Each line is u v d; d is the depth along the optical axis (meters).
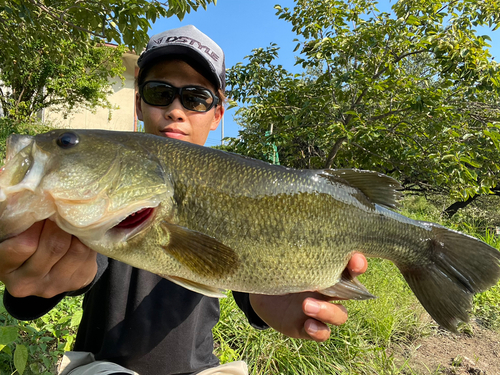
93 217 0.39
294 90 2.14
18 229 0.36
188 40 0.65
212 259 0.44
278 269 0.47
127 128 5.49
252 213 0.46
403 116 2.02
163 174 0.44
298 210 0.48
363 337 1.04
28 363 0.64
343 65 2.00
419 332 1.16
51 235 0.37
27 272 0.37
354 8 2.02
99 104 4.34
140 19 1.06
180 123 0.65
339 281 0.50
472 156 1.78
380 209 0.55
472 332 1.24
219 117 0.76
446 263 0.57
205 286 0.45
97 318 0.55
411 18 1.81
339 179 0.52
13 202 0.37
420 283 0.57
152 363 0.52
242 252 0.45
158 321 0.53
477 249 0.56
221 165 0.46
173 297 0.55
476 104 2.15
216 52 0.70
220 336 0.87
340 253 0.51
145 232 0.42
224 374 0.57
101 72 4.28
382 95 1.97
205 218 0.44
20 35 1.63
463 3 1.89
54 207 0.38
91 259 0.40
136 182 0.42
